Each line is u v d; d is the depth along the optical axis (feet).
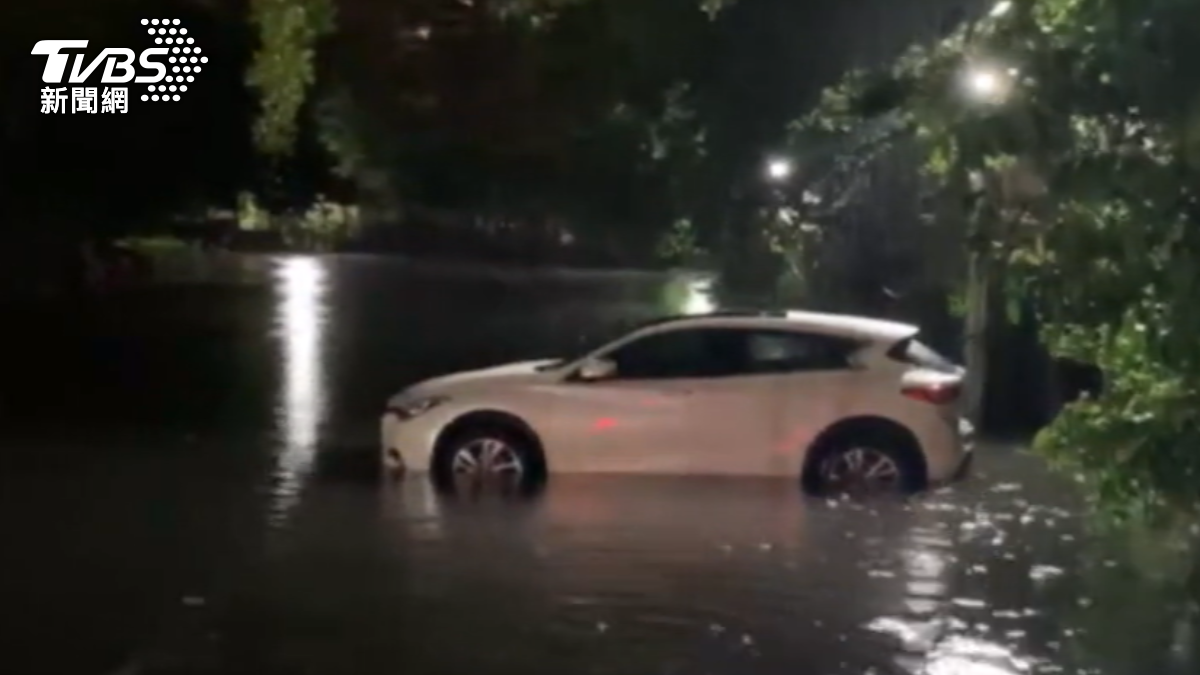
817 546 46.01
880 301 88.53
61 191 144.66
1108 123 23.98
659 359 54.13
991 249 26.11
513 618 38.45
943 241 70.74
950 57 24.38
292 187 219.20
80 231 153.69
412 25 165.07
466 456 54.13
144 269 181.98
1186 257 23.86
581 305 149.59
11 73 133.49
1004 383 70.28
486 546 45.96
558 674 34.09
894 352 53.78
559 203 171.32
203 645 36.09
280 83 167.63
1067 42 23.38
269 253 250.37
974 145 23.97
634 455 53.57
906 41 73.97
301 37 165.68
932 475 53.06
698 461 53.42
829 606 39.81
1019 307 27.02
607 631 37.40
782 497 52.37
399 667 34.50
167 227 177.37
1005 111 23.68
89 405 79.82
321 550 45.55
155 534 47.75
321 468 59.52
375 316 138.31
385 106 172.55
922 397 53.16
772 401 53.31
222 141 156.56
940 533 47.91
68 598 40.11
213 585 41.52
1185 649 35.86
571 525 48.47
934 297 82.48
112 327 125.70
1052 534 47.55
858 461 53.11
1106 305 25.26
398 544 46.21
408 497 52.85
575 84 127.13
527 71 145.38
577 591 40.96
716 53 100.37
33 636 36.68
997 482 55.88
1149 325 25.23
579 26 116.06
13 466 60.49
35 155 140.15
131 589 41.06
